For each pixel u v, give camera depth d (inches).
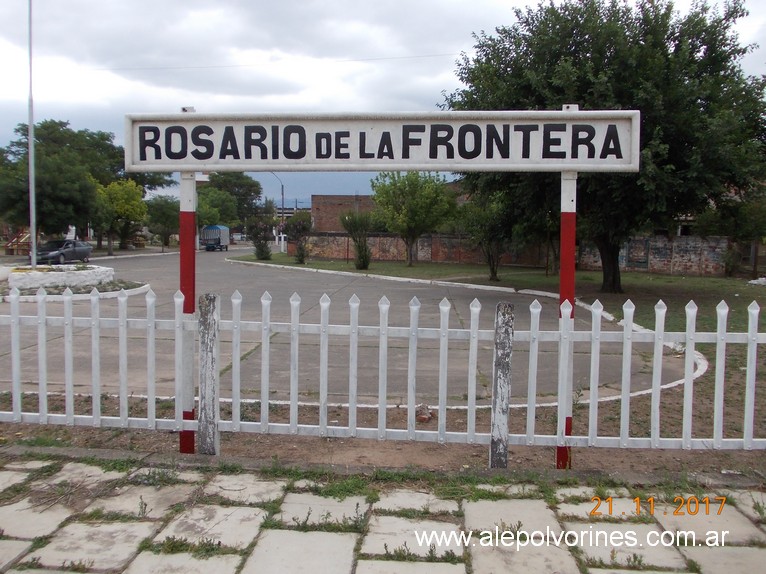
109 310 545.0
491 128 171.5
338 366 334.6
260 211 3690.9
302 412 234.1
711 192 610.2
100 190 1760.6
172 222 2300.7
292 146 177.6
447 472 169.2
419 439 173.6
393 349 389.1
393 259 1582.2
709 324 470.3
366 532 137.5
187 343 181.5
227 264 1487.5
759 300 639.8
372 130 175.0
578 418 231.3
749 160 589.9
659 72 570.6
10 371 305.9
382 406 174.1
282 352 369.7
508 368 167.0
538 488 159.0
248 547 130.8
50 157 1425.9
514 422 226.5
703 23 624.7
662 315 167.6
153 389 182.4
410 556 127.6
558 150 169.9
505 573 122.6
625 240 716.7
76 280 666.2
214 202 3476.9
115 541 133.1
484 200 779.4
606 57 596.1
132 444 192.9
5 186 1317.7
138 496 153.7
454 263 1486.2
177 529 138.0
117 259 1626.5
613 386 296.7
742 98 611.2
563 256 171.0
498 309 166.6
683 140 584.1
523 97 628.7
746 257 1107.9
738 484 161.9
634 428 219.6
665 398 264.4
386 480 163.9
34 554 128.0
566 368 169.2
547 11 620.1
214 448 178.4
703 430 217.6
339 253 1752.0
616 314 537.6
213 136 179.3
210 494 154.9
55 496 153.3
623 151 168.9
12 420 189.0
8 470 168.6
